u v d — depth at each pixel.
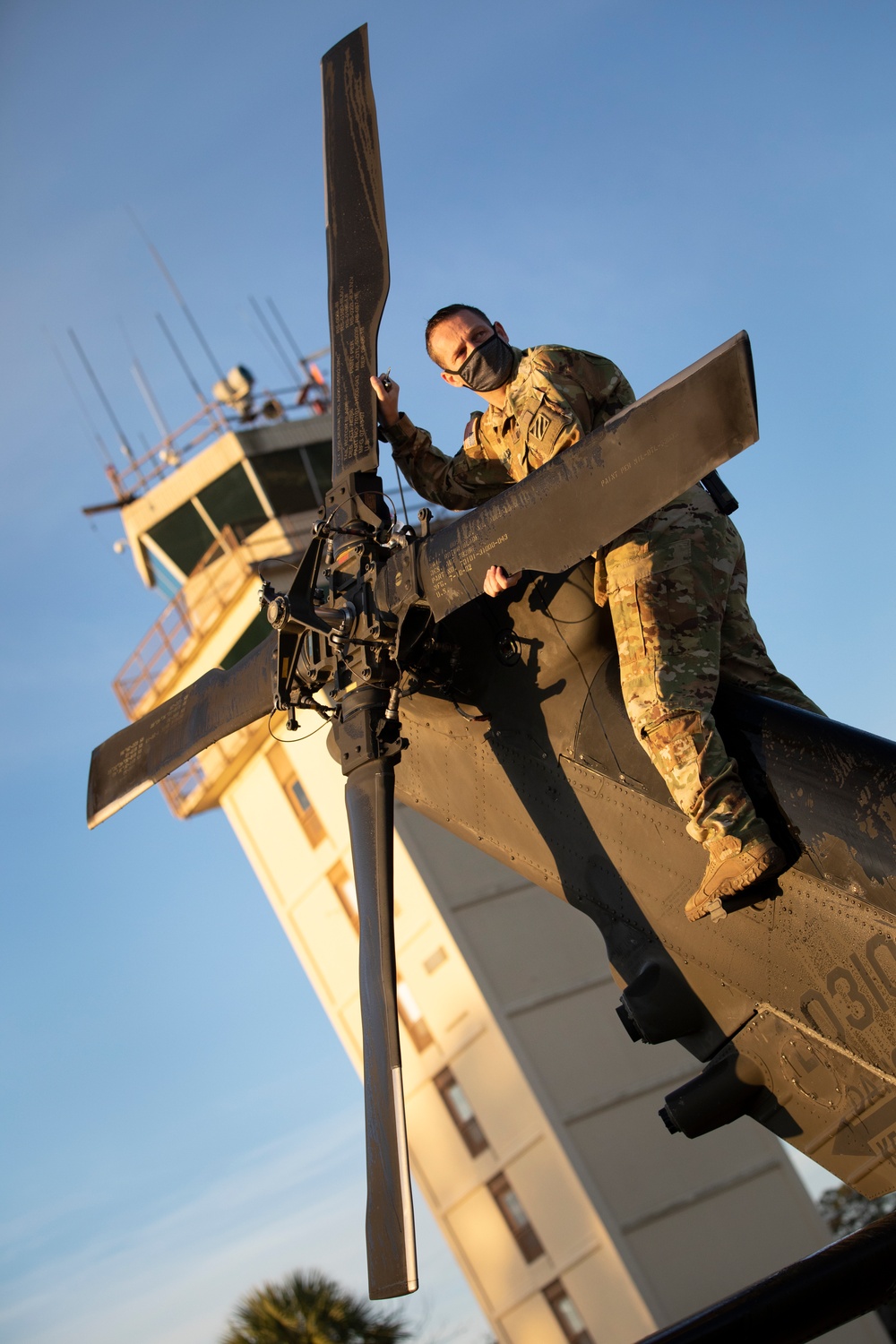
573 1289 21.89
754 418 2.17
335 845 24.77
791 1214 22.38
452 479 3.67
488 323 3.29
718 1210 21.98
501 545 2.73
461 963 23.03
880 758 2.74
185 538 26.12
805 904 2.81
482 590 2.83
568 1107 22.16
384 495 3.27
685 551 2.95
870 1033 2.76
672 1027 3.13
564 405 3.05
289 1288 19.17
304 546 25.00
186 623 25.42
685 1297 21.02
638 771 3.11
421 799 3.73
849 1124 2.86
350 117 3.58
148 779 3.76
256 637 24.89
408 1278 2.46
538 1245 22.38
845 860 2.73
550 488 2.57
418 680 3.43
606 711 3.17
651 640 2.91
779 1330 2.26
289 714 3.29
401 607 3.03
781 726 2.89
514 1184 22.66
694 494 3.04
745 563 3.31
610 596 3.01
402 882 23.98
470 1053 23.11
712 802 2.81
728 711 2.97
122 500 26.62
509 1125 22.61
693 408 2.24
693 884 3.03
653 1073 22.95
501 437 3.26
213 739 3.55
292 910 26.02
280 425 26.28
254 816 26.61
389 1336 19.02
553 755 3.30
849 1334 20.92
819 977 2.82
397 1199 2.54
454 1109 23.61
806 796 2.80
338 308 3.54
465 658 3.41
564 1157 21.66
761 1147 22.83
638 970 3.21
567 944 23.81
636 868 3.16
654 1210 21.64
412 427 3.70
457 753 3.56
